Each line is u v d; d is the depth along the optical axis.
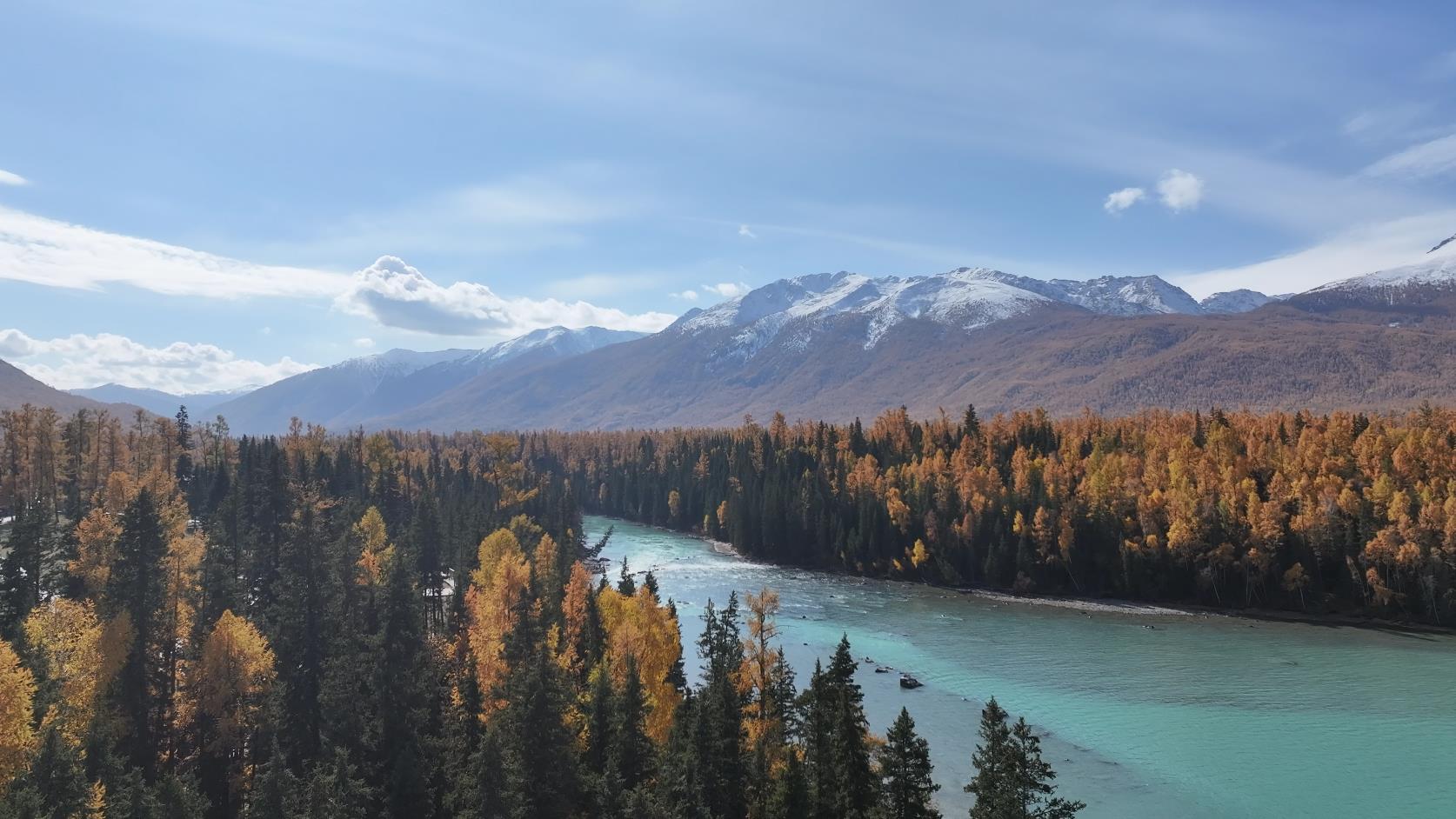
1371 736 79.88
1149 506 152.00
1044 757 75.06
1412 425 172.00
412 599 59.75
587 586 80.44
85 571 73.69
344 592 69.12
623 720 54.84
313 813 44.59
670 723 65.12
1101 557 152.38
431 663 61.69
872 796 43.97
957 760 73.81
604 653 70.00
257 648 60.88
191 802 47.94
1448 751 76.00
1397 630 124.12
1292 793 67.94
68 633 60.09
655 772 53.84
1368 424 172.25
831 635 120.19
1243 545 141.62
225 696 58.94
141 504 63.66
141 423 170.12
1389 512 133.38
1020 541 157.38
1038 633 122.06
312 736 59.94
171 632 64.50
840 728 44.91
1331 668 103.00
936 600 148.12
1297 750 76.50
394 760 53.66
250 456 147.88
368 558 87.69
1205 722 83.81
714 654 69.38
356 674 59.62
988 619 131.88
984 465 187.62
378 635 58.38
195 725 61.16
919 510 176.12
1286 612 135.75
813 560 184.62
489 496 175.62
